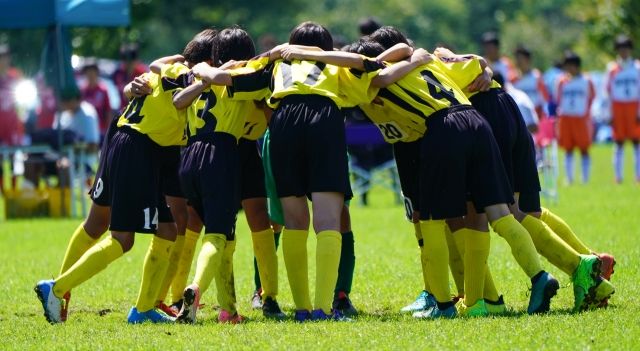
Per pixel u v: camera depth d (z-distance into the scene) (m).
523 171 29.77
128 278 37.44
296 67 28.33
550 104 70.06
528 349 23.08
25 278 38.09
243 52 30.16
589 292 27.56
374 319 28.06
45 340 26.16
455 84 29.19
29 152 61.72
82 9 58.56
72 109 65.31
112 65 125.44
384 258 40.50
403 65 28.48
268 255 30.39
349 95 28.62
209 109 28.83
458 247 29.62
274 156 28.11
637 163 76.25
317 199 27.78
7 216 60.91
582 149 76.94
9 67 77.75
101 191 29.50
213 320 28.98
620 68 76.75
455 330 25.20
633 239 42.03
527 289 31.95
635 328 24.81
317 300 27.69
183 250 31.06
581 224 47.72
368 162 64.12
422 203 28.23
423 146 28.06
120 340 25.52
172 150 30.06
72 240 30.28
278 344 24.25
